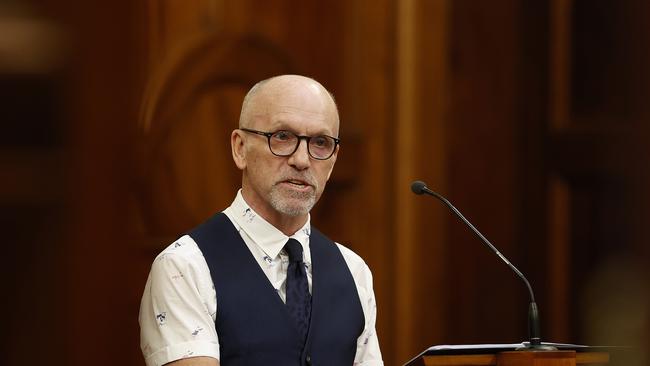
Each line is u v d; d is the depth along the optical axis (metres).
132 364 7.98
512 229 11.67
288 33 10.94
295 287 5.87
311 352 5.73
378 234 11.41
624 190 5.39
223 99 10.48
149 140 9.96
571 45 11.44
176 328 5.41
